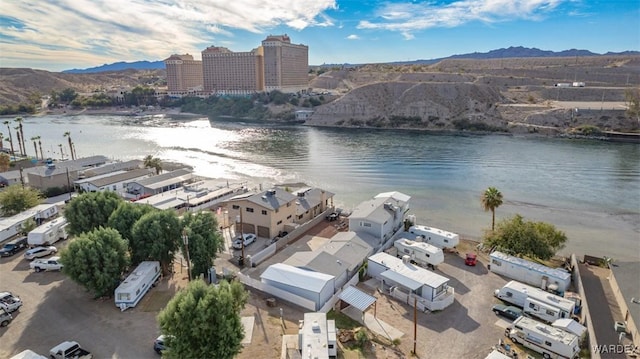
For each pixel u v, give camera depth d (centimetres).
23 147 13725
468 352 3450
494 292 4494
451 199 8644
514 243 5284
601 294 4525
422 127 19988
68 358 3127
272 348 3388
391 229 6103
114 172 9688
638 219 7431
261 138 17138
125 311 3931
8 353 3294
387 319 3928
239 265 5112
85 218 5044
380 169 11288
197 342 2969
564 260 5522
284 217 6241
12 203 6612
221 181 8975
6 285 4416
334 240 5416
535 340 3456
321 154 13500
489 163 11875
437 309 4112
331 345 3222
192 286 3222
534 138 16362
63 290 4322
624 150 13512
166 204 7144
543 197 8719
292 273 4297
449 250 5688
